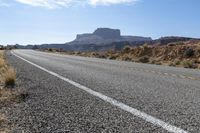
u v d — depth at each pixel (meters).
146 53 47.28
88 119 5.07
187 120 4.95
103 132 4.31
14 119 5.12
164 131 4.30
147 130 4.36
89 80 10.84
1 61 16.67
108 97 7.16
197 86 9.76
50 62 23.66
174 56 39.78
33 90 8.38
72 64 21.42
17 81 10.40
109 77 12.10
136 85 9.56
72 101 6.70
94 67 18.55
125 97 7.17
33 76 12.20
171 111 5.65
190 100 6.88
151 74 14.33
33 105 6.30
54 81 10.49
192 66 25.03
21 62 22.45
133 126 4.59
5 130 4.42
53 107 6.09
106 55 51.41
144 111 5.64
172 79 12.09
